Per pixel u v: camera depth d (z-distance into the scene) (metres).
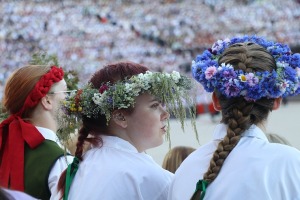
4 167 4.45
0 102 5.26
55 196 3.86
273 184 3.06
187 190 3.29
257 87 3.20
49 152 4.41
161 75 3.70
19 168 4.39
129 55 35.94
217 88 3.29
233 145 3.21
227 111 3.32
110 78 3.82
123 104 3.72
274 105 3.35
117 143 3.80
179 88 3.75
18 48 33.34
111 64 3.93
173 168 5.86
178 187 3.35
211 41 38.66
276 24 40.31
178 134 20.23
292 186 3.05
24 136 4.45
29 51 33.31
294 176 3.07
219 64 3.35
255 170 3.10
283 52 3.35
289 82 3.24
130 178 3.62
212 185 3.17
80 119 3.92
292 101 33.72
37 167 4.37
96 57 34.62
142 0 40.69
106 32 36.94
